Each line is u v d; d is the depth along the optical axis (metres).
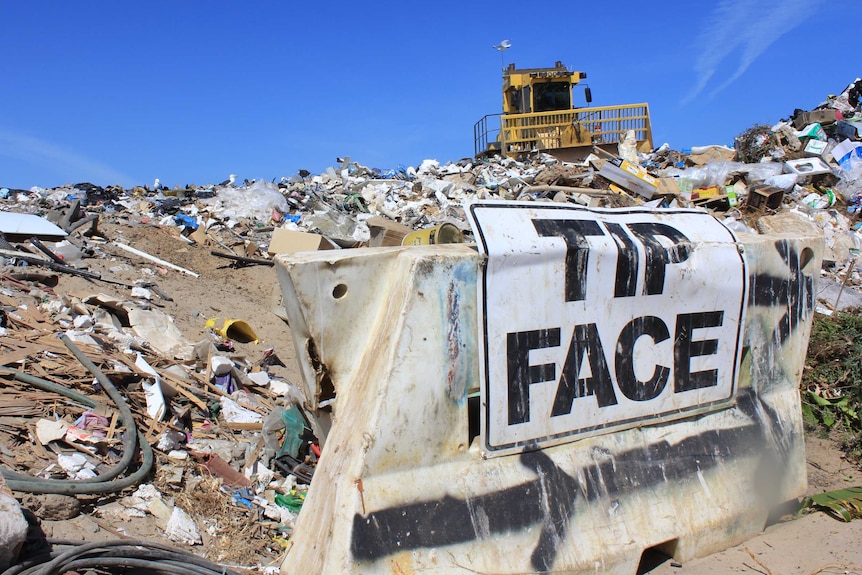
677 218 4.38
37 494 3.75
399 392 3.31
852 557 4.08
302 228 12.79
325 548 3.09
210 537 4.00
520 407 3.64
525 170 17.88
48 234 8.93
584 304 3.83
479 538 3.37
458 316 3.50
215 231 12.33
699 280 4.21
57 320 6.10
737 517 4.20
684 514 4.01
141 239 10.86
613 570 3.64
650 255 4.02
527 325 3.66
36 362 5.17
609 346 3.93
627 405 4.00
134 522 3.91
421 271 3.41
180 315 7.72
